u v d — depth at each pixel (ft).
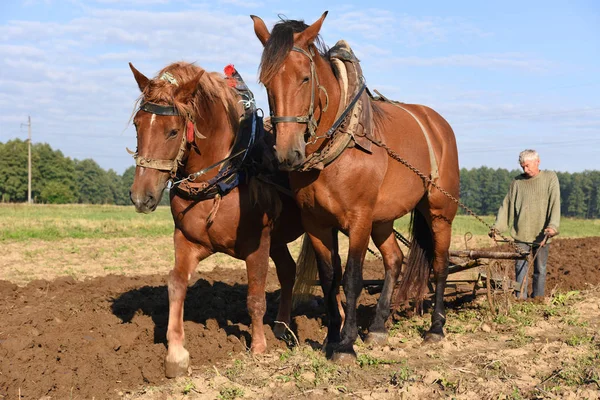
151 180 14.08
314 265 20.57
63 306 22.33
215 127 15.66
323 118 14.93
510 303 21.91
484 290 22.59
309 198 15.53
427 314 22.12
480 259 22.36
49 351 16.38
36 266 37.47
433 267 20.04
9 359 15.29
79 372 14.74
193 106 14.80
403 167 17.21
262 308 16.79
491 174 452.35
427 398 13.57
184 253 16.10
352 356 15.96
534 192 23.22
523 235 23.44
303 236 20.56
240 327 19.70
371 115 16.24
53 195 287.69
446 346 17.79
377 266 38.50
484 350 17.49
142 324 18.95
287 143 13.66
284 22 14.39
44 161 322.75
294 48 13.93
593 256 41.83
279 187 16.58
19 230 59.98
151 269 37.60
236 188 15.92
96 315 20.12
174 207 15.94
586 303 23.21
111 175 568.82
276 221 17.42
